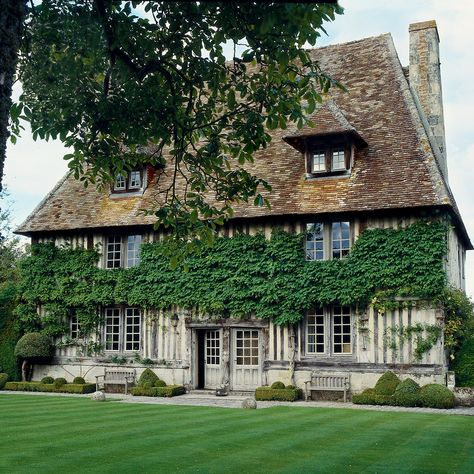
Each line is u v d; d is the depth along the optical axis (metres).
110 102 6.84
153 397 19.03
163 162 7.66
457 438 10.30
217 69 6.96
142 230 21.14
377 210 17.59
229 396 19.23
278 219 19.09
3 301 23.08
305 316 18.78
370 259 17.78
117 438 10.04
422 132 19.16
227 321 19.70
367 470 7.60
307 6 5.05
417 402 16.14
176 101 7.14
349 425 11.88
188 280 20.16
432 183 17.52
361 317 17.92
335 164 19.28
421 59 22.69
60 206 22.92
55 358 22.08
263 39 6.31
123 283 21.06
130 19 6.32
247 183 7.31
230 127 7.14
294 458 8.39
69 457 8.37
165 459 8.25
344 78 22.45
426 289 17.06
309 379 18.39
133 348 21.19
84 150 7.21
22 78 6.74
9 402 16.77
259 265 19.14
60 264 22.16
